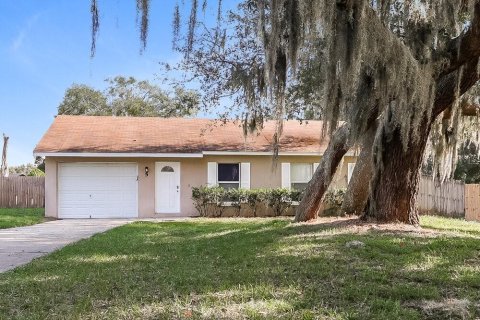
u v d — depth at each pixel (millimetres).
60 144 15875
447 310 3803
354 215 11414
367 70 7559
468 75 8258
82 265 6324
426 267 5316
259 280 4895
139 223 13227
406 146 7883
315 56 7773
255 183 16625
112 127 17922
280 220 12312
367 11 6812
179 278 5137
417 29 7930
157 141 16688
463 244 6684
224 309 3922
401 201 9086
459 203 14945
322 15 6434
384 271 5152
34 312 4008
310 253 6340
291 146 16688
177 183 16422
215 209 15898
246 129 11297
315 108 11555
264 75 9031
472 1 7211
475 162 19406
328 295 4289
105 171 16266
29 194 19297
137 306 4074
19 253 7805
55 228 12156
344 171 16219
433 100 7895
